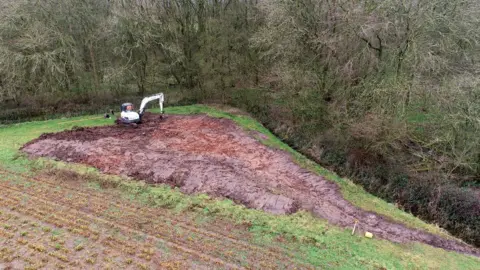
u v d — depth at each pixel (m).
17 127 19.09
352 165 15.84
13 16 19.88
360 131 15.12
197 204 12.25
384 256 10.09
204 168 14.21
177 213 11.80
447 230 12.30
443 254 10.41
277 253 10.05
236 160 15.48
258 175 14.30
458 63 16.38
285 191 13.23
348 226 11.48
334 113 17.03
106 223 11.16
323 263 9.71
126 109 19.02
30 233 10.62
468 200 12.56
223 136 18.34
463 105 13.55
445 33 16.27
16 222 11.11
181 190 13.10
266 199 12.38
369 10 15.66
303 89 18.30
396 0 14.62
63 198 12.50
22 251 9.88
